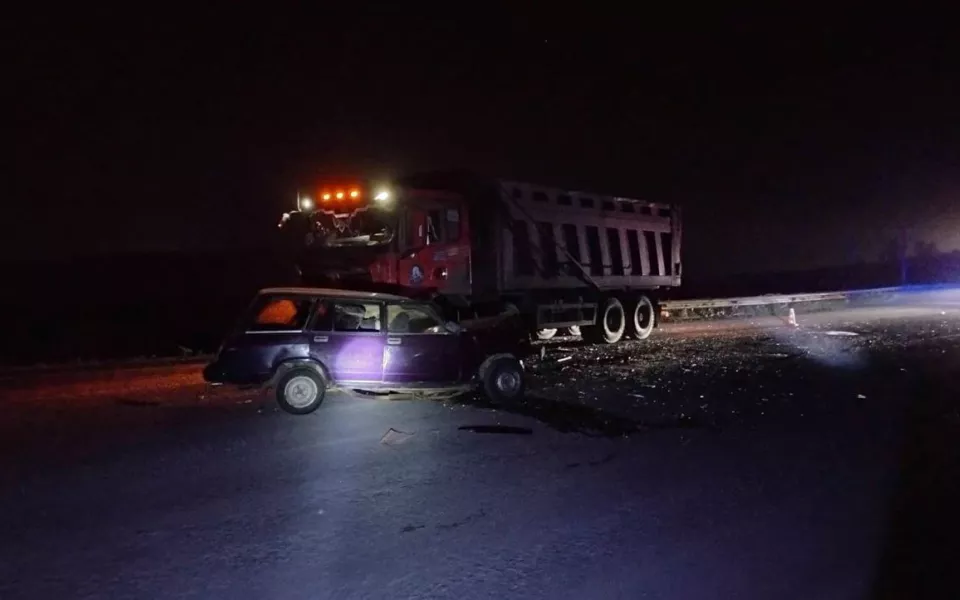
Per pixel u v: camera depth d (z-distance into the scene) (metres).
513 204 16.02
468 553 5.58
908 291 46.62
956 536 6.11
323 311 10.22
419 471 7.60
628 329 20.03
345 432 9.16
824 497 7.01
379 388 10.37
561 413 10.43
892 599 5.01
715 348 18.16
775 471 7.80
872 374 13.91
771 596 5.00
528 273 16.42
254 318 10.07
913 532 6.17
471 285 14.95
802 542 5.93
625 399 11.45
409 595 4.89
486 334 11.13
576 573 5.27
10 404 10.71
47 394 11.52
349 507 6.51
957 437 9.27
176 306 23.92
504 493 6.96
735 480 7.48
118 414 10.05
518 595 4.92
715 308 29.61
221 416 9.98
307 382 10.09
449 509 6.50
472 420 9.94
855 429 9.65
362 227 14.04
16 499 6.57
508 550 5.64
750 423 9.95
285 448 8.37
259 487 7.00
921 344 18.80
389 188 13.80
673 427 9.70
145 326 21.00
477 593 4.94
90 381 12.78
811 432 9.48
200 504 6.51
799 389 12.38
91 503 6.49
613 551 5.67
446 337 10.70
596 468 7.82
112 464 7.65
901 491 7.21
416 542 5.77
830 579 5.28
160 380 12.88
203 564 5.29
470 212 14.98
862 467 7.98
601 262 18.72
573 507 6.61
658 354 16.95
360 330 10.29
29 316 21.45
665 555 5.62
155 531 5.88
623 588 5.05
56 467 7.53
